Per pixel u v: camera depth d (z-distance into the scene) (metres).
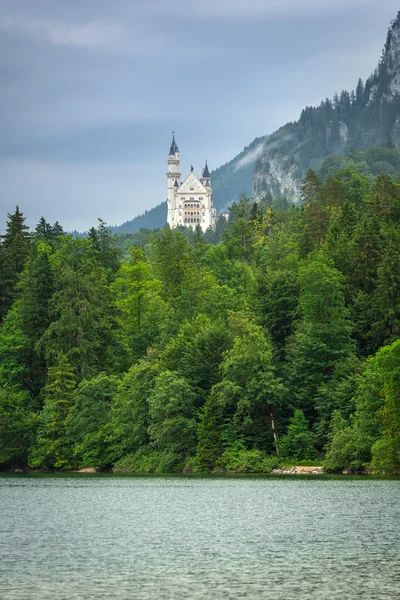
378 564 72.88
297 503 118.62
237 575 68.62
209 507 116.38
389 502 117.62
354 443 168.25
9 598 60.78
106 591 63.12
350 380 182.75
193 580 66.88
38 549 81.12
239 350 192.38
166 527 96.94
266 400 187.88
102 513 110.94
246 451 189.00
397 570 70.31
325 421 184.50
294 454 186.62
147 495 135.25
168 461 194.50
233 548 81.31
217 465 189.75
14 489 149.50
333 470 176.50
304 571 70.12
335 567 71.69
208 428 190.88
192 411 198.75
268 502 120.88
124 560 75.31
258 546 82.44
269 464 184.00
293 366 196.00
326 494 129.75
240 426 192.00
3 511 113.75
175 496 132.62
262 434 192.75
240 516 106.06
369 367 179.00
